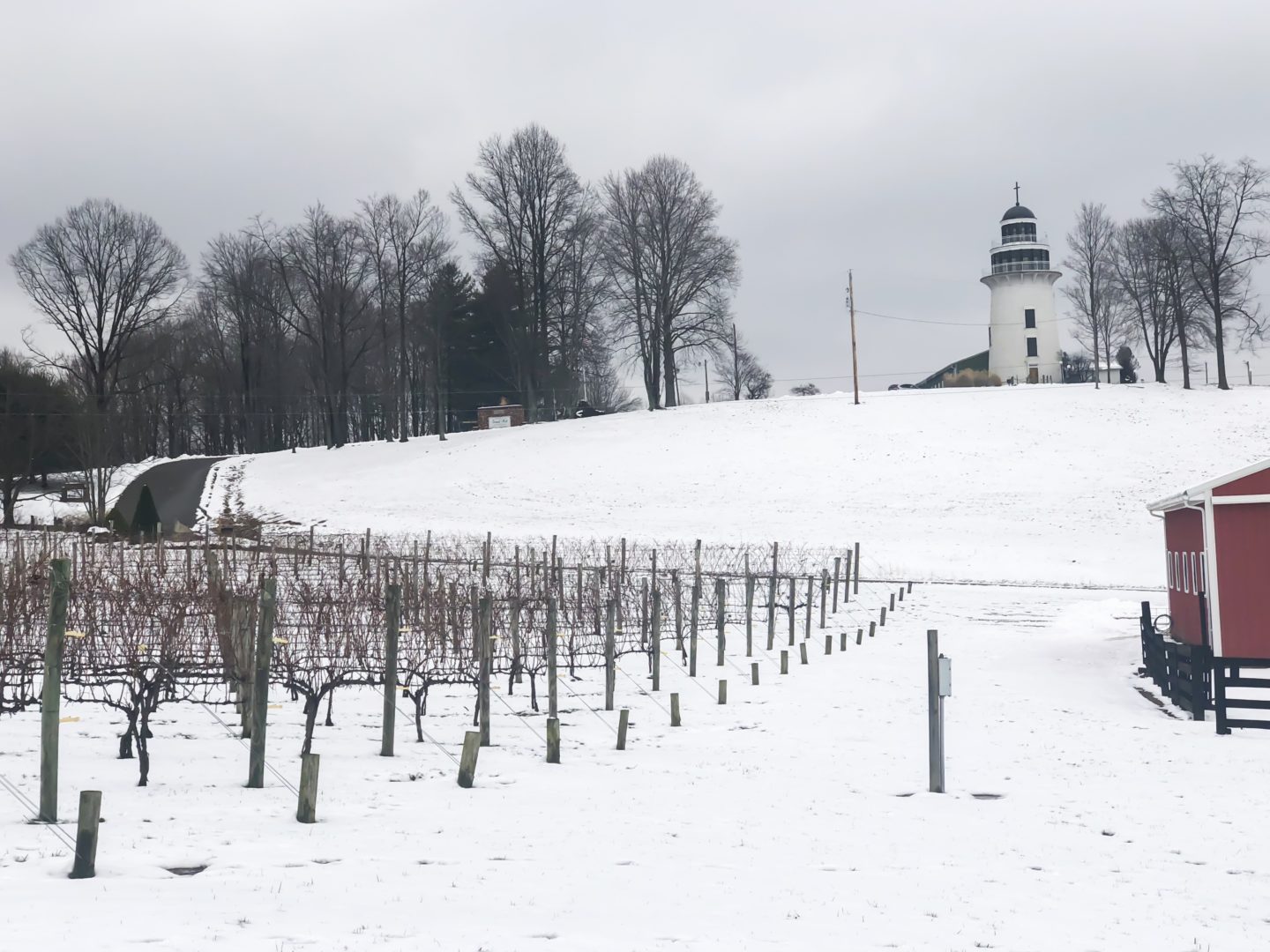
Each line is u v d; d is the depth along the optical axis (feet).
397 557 117.39
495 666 76.64
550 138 286.25
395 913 27.32
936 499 203.72
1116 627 105.81
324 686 51.47
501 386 323.78
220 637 63.46
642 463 234.58
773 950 25.88
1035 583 151.43
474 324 317.01
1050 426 250.37
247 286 295.89
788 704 70.74
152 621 70.08
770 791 47.06
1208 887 33.81
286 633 74.28
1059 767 53.01
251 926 25.57
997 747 58.03
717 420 268.82
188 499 212.02
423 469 236.22
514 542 167.02
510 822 39.27
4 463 194.49
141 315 253.24
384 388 335.26
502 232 285.23
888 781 49.67
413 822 38.37
